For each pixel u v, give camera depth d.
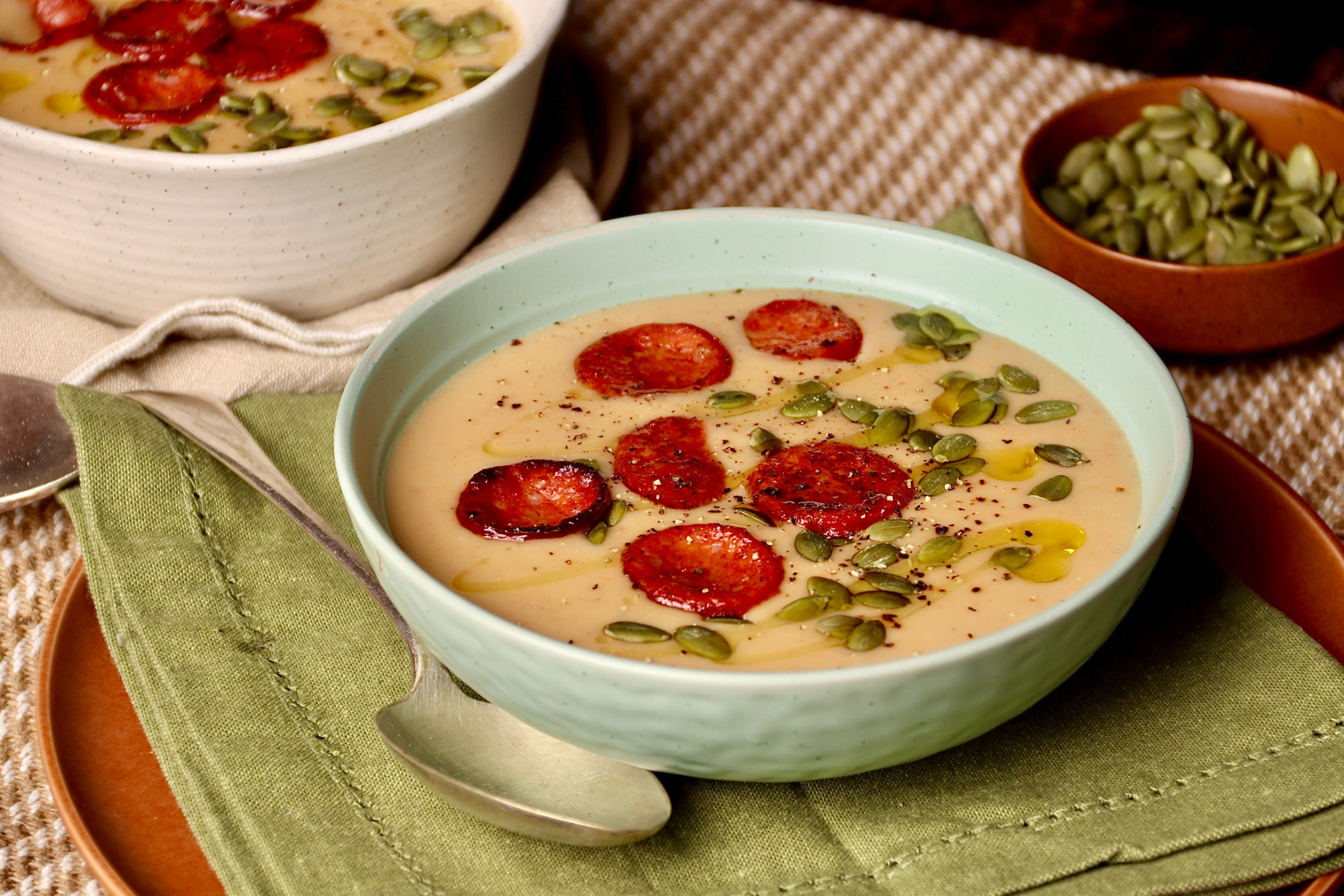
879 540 0.71
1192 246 0.87
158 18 0.88
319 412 0.80
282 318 0.82
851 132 0.97
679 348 0.76
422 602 0.66
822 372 0.76
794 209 0.79
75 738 0.71
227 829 0.68
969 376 0.75
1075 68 1.00
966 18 1.13
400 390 0.74
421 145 0.80
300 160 0.78
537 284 0.77
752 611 0.69
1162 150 0.90
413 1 0.92
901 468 0.72
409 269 0.84
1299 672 0.70
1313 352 0.87
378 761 0.70
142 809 0.69
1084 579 0.69
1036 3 1.14
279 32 0.88
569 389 0.75
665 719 0.65
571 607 0.69
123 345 0.81
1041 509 0.71
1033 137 0.90
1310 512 0.75
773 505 0.71
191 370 0.82
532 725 0.67
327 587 0.74
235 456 0.77
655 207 0.94
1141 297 0.84
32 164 0.78
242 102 0.84
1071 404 0.74
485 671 0.66
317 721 0.71
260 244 0.80
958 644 0.66
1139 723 0.70
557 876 0.67
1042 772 0.69
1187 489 0.76
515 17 0.92
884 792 0.69
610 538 0.71
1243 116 0.91
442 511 0.71
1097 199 0.89
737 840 0.68
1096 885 0.66
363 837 0.68
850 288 0.78
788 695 0.64
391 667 0.72
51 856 0.71
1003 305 0.77
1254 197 0.88
